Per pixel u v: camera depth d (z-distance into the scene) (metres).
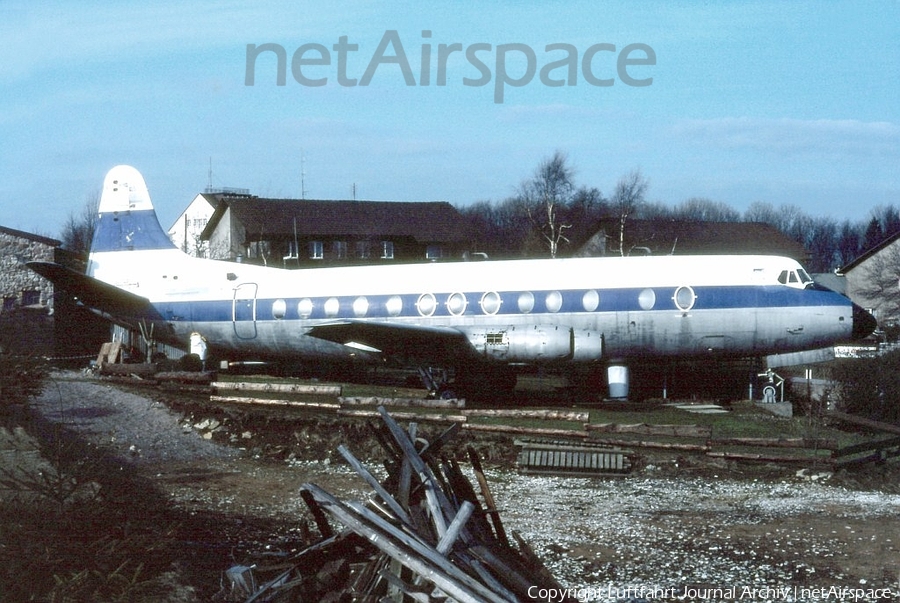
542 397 30.02
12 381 17.02
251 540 13.45
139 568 9.53
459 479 11.01
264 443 22.72
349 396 27.33
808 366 35.94
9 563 9.41
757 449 22.48
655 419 25.97
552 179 74.62
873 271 72.88
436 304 28.95
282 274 31.27
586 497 18.50
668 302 27.77
